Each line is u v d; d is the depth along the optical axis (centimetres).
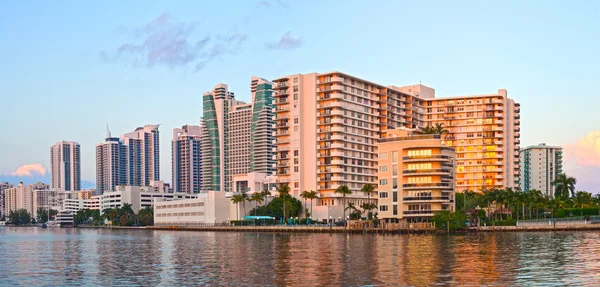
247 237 19025
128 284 7494
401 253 10612
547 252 10412
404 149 19700
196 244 15225
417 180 19538
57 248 14775
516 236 15712
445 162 19700
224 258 10531
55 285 7569
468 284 6844
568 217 19662
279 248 12756
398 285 6844
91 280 7956
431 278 7325
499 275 7519
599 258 9344
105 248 14412
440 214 18062
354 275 7700
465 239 14638
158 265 9594
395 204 19862
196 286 7156
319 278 7506
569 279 7131
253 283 7250
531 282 6944
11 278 8294
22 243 17775
